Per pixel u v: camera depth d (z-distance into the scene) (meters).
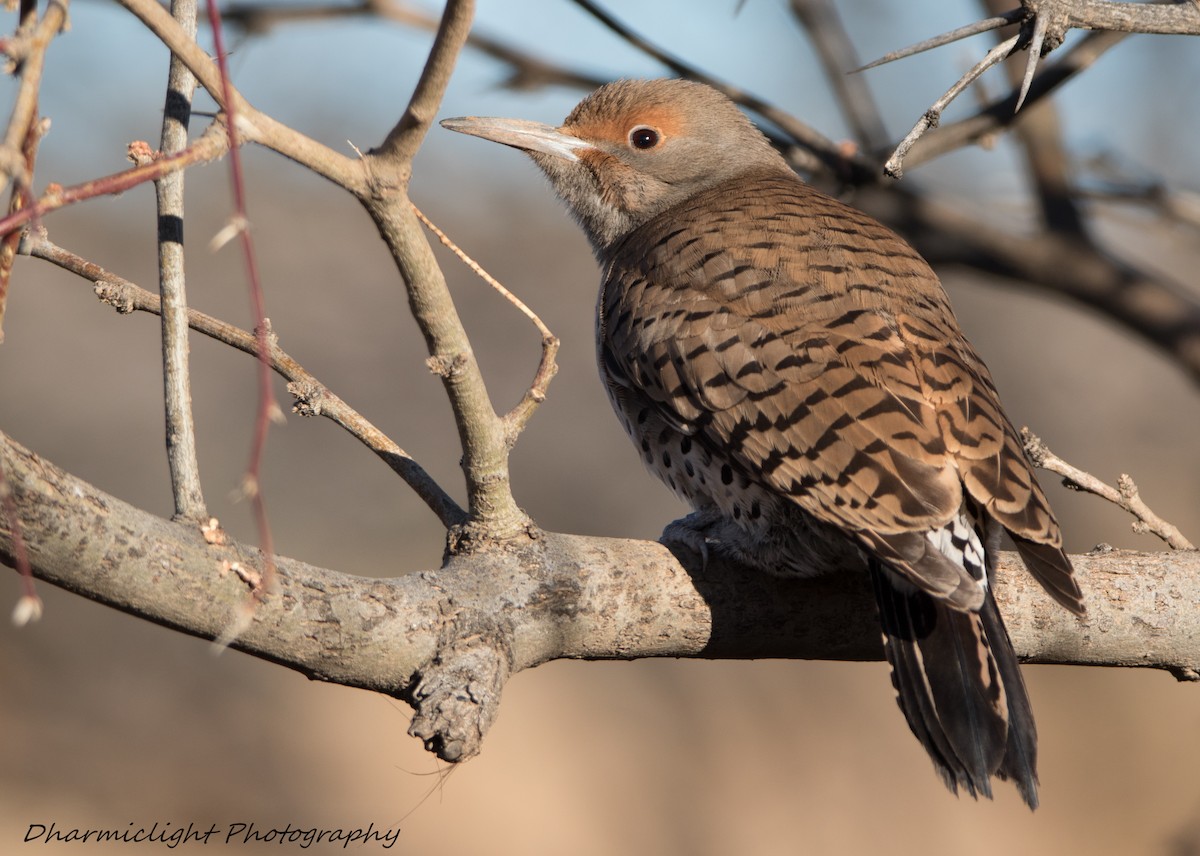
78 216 21.36
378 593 6.42
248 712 20.84
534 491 21.75
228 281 21.78
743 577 7.47
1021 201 11.47
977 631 7.00
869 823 18.88
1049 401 20.78
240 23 10.55
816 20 11.76
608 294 9.19
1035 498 7.15
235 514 21.50
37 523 5.70
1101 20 6.50
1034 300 20.98
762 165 10.78
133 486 21.62
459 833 19.03
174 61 6.26
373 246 22.27
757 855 18.62
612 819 19.23
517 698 21.12
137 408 21.91
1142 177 11.67
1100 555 7.75
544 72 11.30
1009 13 6.50
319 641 6.29
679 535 7.65
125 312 6.68
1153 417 20.59
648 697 20.80
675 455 8.37
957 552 7.20
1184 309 10.80
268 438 21.81
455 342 6.05
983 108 9.61
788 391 7.70
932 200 11.17
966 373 7.78
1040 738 18.89
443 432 22.03
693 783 19.59
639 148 10.68
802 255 8.43
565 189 10.96
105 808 18.84
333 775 19.94
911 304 8.16
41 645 20.89
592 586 7.00
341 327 22.02
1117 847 17.95
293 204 22.16
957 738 6.77
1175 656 7.61
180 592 6.05
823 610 7.53
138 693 20.75
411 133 5.33
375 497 21.89
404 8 10.84
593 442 22.09
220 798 19.33
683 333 8.27
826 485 7.29
